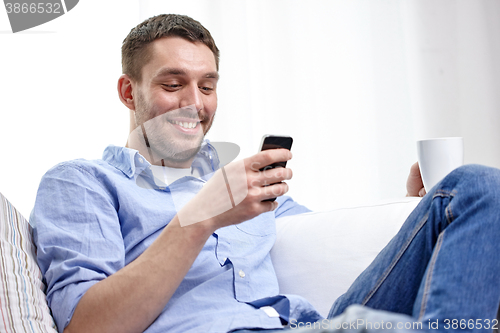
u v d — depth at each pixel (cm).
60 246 87
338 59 229
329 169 226
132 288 78
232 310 87
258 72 222
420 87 234
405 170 231
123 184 100
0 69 171
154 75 111
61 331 80
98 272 85
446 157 103
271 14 226
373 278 76
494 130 237
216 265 98
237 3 214
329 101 228
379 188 229
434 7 237
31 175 171
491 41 238
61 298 81
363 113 230
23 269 82
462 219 63
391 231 105
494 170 67
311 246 112
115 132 183
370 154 229
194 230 82
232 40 213
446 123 235
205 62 114
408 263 73
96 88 182
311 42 228
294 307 87
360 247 107
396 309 73
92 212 91
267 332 77
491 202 62
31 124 173
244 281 96
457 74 237
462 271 57
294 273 111
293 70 226
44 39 177
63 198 93
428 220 70
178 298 89
